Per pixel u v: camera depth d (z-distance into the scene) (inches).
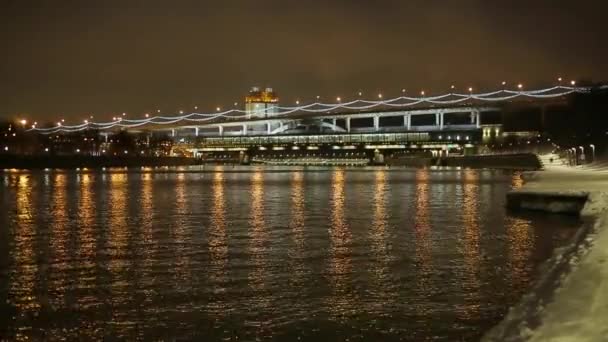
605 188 1940.2
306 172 6771.7
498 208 1991.9
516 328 533.0
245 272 969.5
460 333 655.1
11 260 1093.8
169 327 690.2
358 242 1272.1
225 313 737.6
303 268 996.6
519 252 1122.7
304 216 1818.4
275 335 660.1
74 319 722.2
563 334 490.3
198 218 1781.5
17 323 709.3
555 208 1755.7
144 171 7185.0
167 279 924.0
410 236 1357.0
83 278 939.3
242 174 6043.3
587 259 777.6
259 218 1769.2
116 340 654.5
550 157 6653.5
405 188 3307.1
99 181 4399.6
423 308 745.6
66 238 1376.7
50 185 3801.7
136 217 1824.6
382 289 842.8
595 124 7224.4
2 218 1812.3
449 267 988.6
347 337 649.0
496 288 836.6
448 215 1802.4
